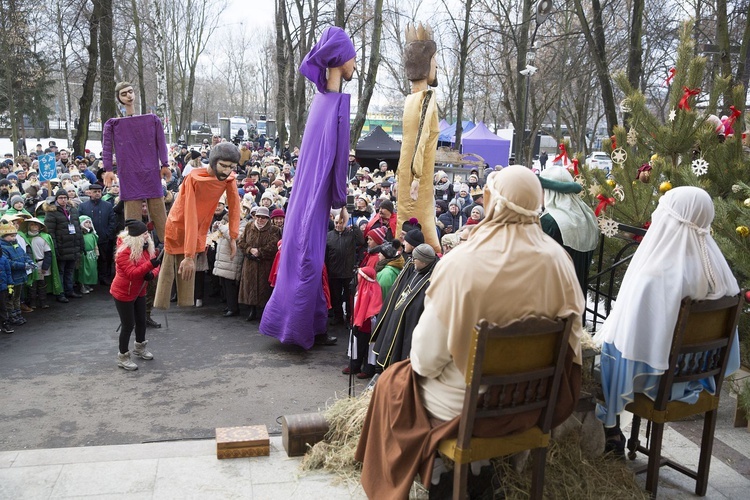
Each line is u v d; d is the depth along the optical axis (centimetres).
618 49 1627
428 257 532
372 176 1734
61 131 5000
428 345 305
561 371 305
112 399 604
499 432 300
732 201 488
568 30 2262
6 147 3819
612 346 358
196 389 633
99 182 1354
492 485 340
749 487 393
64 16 2992
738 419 486
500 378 288
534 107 2166
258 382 657
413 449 320
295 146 2827
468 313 288
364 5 2844
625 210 572
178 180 1584
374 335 581
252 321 897
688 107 562
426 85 709
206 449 432
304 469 402
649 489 370
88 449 433
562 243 444
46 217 957
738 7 1256
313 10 2753
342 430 422
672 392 357
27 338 798
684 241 343
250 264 873
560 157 626
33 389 625
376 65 1888
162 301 709
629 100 586
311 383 657
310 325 752
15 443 506
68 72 3422
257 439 420
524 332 284
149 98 5534
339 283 873
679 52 591
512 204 293
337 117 726
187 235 671
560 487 358
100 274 1108
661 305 337
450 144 3067
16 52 2867
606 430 409
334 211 897
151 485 382
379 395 347
